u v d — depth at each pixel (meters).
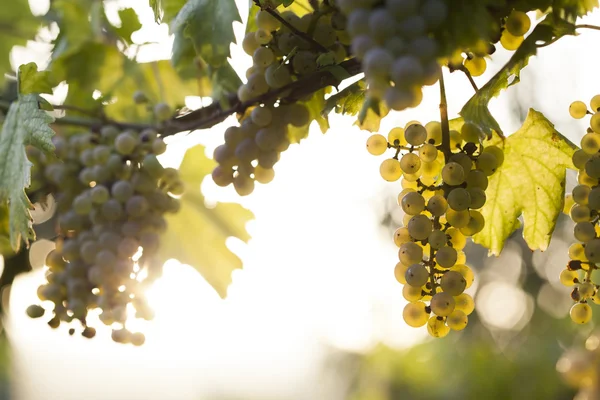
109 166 1.49
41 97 1.51
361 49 1.24
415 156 1.38
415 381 3.89
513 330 3.88
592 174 1.38
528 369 3.37
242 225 1.67
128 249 1.48
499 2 1.32
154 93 1.69
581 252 1.41
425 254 1.39
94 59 1.67
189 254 1.67
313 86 1.42
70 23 1.67
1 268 1.65
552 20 1.37
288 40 1.43
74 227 1.50
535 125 1.45
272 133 1.43
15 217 1.48
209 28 1.47
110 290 1.47
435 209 1.36
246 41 1.45
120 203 1.49
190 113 1.50
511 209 1.47
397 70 1.22
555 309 3.72
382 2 1.25
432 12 1.25
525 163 1.46
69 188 1.53
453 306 1.35
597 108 1.41
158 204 1.50
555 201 1.46
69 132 1.62
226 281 1.68
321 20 1.43
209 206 1.66
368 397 4.12
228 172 1.46
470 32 1.28
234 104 1.47
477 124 1.39
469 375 3.53
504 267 4.04
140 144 1.49
